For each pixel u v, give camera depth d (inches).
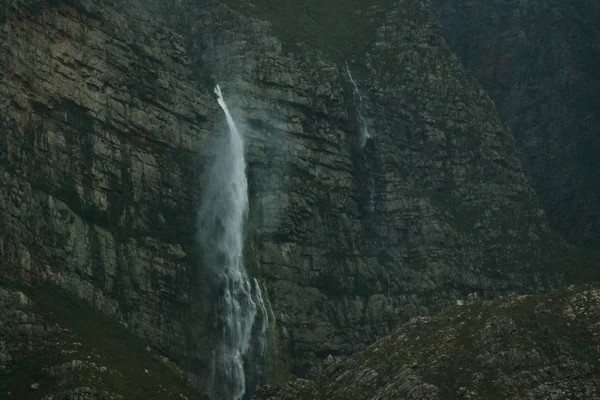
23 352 5846.5
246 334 7199.8
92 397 5654.5
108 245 6742.1
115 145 7012.8
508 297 5994.1
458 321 5836.6
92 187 6806.1
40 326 5969.5
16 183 6392.7
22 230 6328.7
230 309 7180.1
